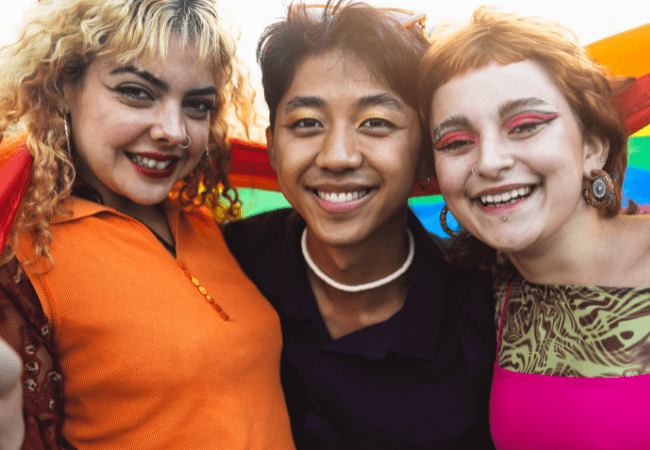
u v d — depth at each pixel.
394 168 1.28
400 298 1.53
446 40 1.15
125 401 1.08
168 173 1.20
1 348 0.74
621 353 1.08
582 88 1.10
